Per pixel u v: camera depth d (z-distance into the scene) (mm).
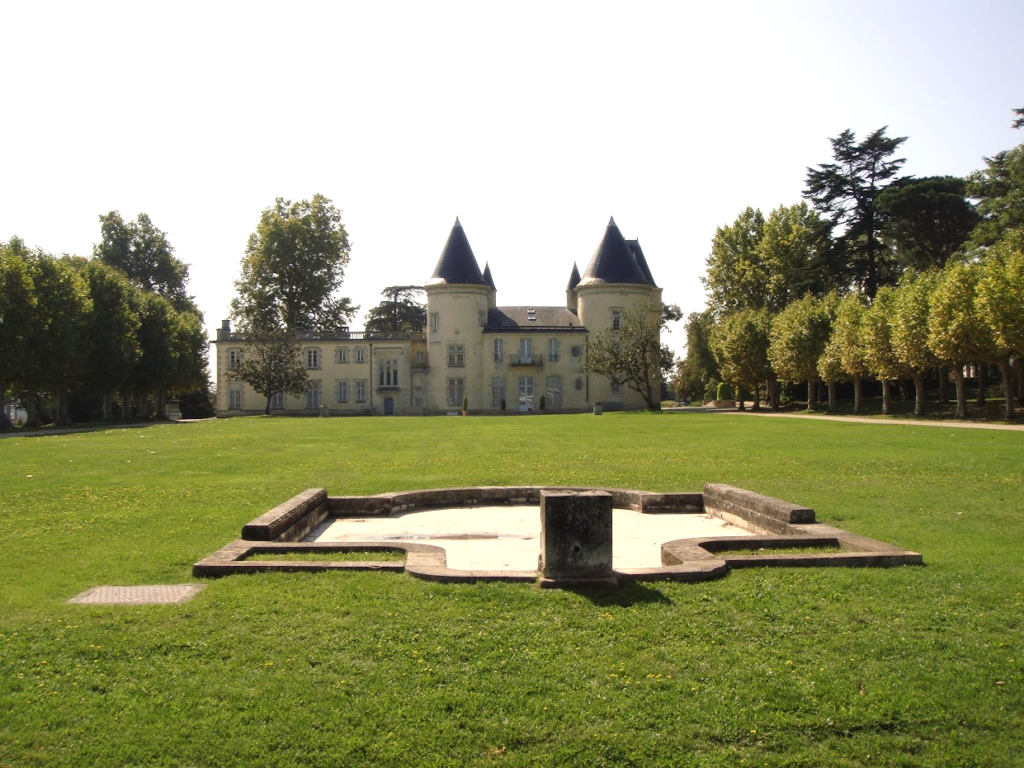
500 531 12555
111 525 12250
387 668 6000
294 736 5031
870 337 47562
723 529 12812
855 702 5449
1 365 45719
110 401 64000
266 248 75812
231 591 7898
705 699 5508
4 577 8812
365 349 79312
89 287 53281
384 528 12891
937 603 7457
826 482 17219
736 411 65312
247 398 79375
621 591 7824
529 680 5789
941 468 19469
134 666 6051
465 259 78375
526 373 78312
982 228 51531
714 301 75375
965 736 5051
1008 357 40656
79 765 4750
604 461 22656
